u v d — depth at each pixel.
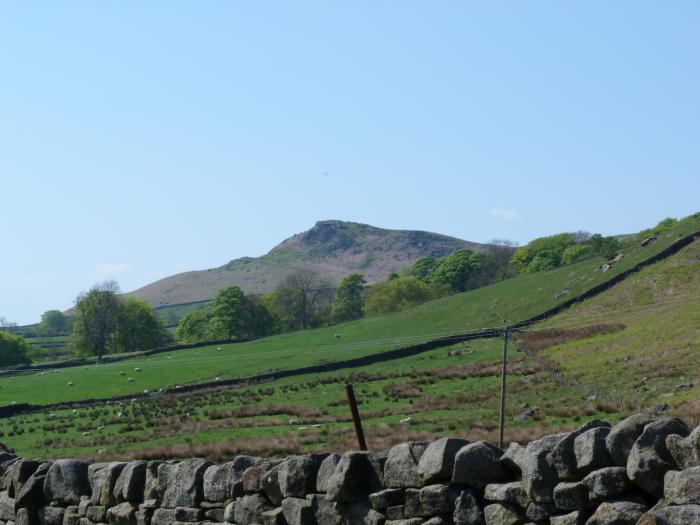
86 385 133.25
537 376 94.06
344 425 78.19
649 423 8.32
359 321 191.88
